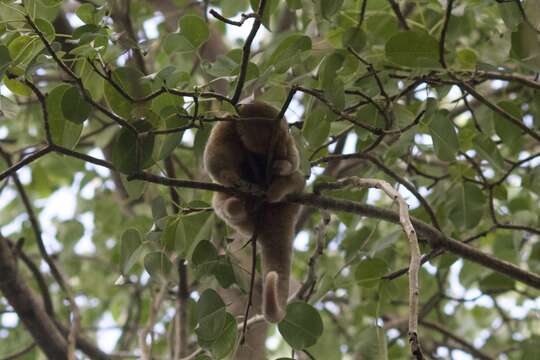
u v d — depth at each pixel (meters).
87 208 13.88
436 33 9.71
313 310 7.21
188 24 7.29
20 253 10.27
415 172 9.75
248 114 8.07
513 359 13.06
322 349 8.70
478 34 11.23
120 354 10.45
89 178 13.92
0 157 11.39
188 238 7.67
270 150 7.27
